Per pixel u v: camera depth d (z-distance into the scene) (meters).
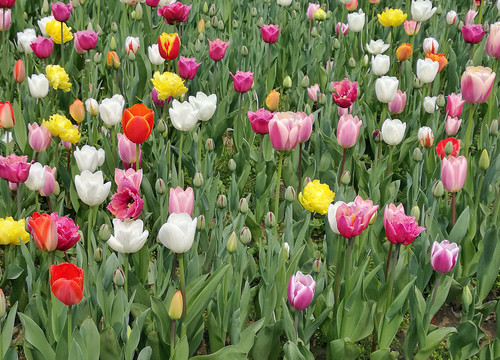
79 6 2.68
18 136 1.86
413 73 2.35
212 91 2.14
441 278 1.38
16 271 1.33
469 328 1.25
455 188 1.41
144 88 2.21
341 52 2.42
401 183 1.93
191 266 1.27
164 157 1.62
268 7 3.10
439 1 3.11
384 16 2.45
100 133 1.96
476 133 2.25
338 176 1.71
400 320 1.25
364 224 1.14
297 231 1.47
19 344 1.36
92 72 2.16
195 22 2.88
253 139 1.99
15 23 2.65
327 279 1.38
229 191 1.59
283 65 2.56
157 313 1.14
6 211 1.56
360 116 1.97
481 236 1.60
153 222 1.64
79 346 1.01
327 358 1.27
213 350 1.26
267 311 1.28
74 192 1.64
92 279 1.25
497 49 1.67
